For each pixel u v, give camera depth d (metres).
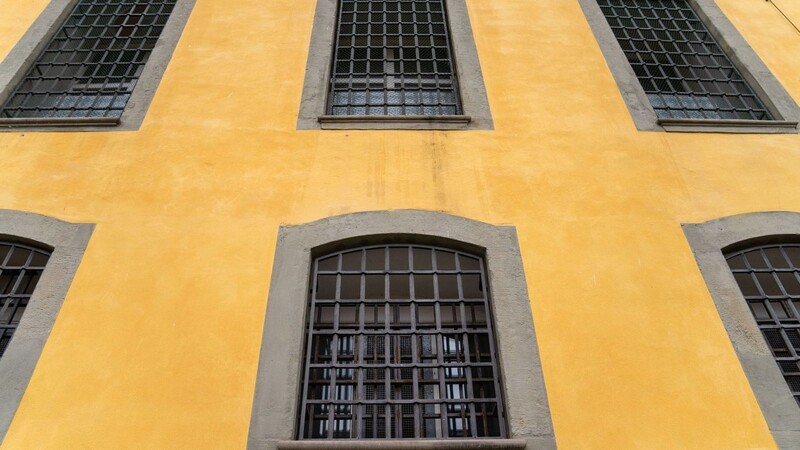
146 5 7.34
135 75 6.41
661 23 7.62
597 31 7.00
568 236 4.89
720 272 4.74
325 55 6.51
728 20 7.57
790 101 6.48
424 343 4.75
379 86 6.64
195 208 4.94
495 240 4.83
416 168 5.34
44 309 4.29
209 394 3.92
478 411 4.31
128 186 5.10
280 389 3.97
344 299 4.98
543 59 6.58
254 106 5.87
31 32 6.70
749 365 4.21
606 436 3.83
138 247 4.66
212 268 4.55
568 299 4.49
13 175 5.17
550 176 5.34
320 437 4.19
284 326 4.27
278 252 4.68
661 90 6.87
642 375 4.11
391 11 7.34
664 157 5.61
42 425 3.76
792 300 4.75
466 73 6.34
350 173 5.28
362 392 4.11
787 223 5.12
